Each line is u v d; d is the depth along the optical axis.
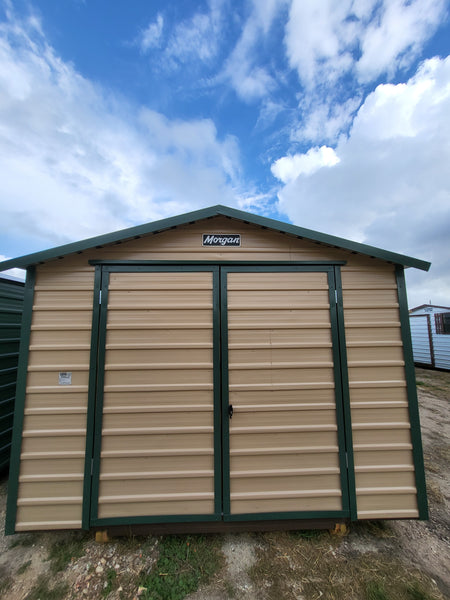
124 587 1.92
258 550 2.21
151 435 2.36
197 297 2.54
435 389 7.54
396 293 2.62
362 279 2.62
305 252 2.64
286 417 2.42
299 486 2.36
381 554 2.19
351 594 1.87
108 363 2.41
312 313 2.56
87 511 2.26
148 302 2.50
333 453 2.41
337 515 2.33
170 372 2.43
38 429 2.33
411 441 2.43
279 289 2.58
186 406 2.39
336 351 2.51
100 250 2.54
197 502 2.32
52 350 2.40
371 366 2.51
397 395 2.48
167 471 2.33
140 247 2.56
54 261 2.50
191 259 2.58
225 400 2.41
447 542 2.31
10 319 3.68
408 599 1.83
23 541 2.33
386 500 2.37
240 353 2.48
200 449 2.36
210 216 2.54
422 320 10.80
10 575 2.03
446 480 3.24
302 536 2.35
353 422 2.44
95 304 2.46
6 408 3.54
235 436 2.39
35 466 2.29
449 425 5.01
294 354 2.50
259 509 2.32
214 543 2.27
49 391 2.36
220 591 1.89
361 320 2.57
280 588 1.91
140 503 2.30
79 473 2.30
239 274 2.59
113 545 2.26
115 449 2.33
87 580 1.98
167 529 2.31
